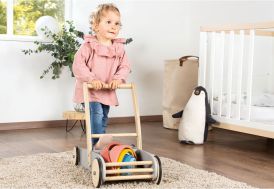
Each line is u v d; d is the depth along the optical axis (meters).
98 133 2.19
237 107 2.88
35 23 3.65
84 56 2.15
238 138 3.29
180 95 3.64
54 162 2.25
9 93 3.49
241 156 2.59
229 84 2.94
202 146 2.91
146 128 3.69
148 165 1.93
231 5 4.51
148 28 4.10
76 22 3.74
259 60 4.22
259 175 2.12
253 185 1.93
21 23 3.59
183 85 3.64
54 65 3.45
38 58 3.58
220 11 4.46
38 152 2.57
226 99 3.22
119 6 3.94
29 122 3.58
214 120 3.00
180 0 4.25
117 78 2.15
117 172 1.81
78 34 3.46
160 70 4.20
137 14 4.04
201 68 3.14
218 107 3.04
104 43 2.20
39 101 3.62
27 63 3.54
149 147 2.82
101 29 2.15
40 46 3.36
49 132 3.38
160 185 1.85
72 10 3.74
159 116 4.23
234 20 4.54
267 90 4.02
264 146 2.97
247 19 4.61
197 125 2.95
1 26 3.49
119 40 2.22
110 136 2.03
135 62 4.05
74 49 3.41
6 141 2.95
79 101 2.20
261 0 4.67
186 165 2.25
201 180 1.94
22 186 1.79
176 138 3.21
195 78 3.66
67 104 3.74
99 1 3.84
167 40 4.21
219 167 2.28
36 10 3.65
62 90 3.71
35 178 1.92
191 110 2.97
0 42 3.42
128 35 4.00
